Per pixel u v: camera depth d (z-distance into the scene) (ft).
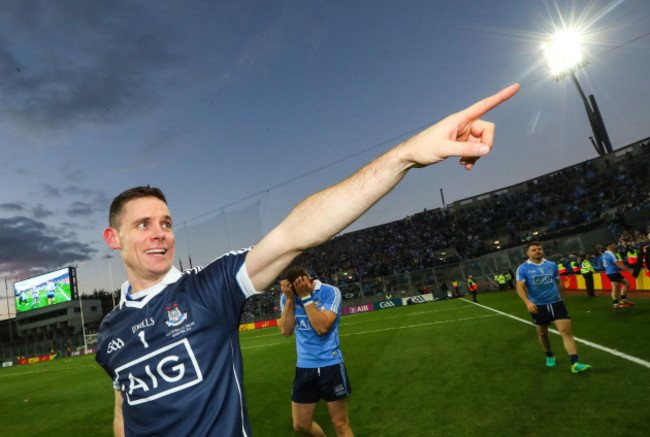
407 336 35.81
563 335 16.99
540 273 17.42
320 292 11.25
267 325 94.02
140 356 4.27
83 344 120.88
